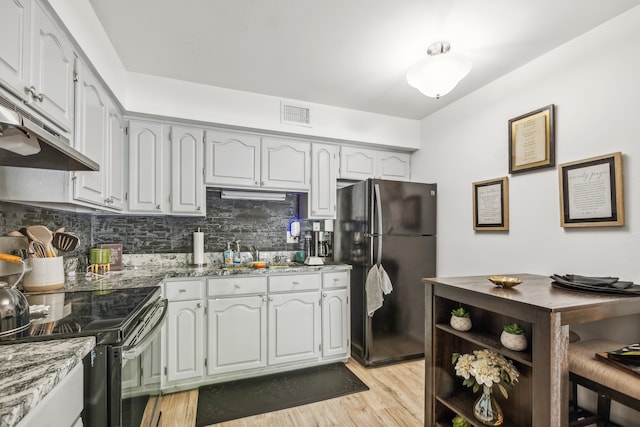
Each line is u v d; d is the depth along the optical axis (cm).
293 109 276
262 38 189
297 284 259
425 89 198
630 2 157
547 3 158
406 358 279
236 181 265
